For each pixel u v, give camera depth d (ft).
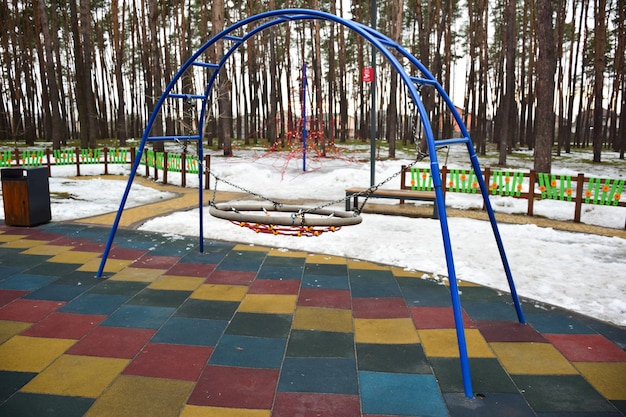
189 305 15.70
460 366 11.75
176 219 29.73
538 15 43.24
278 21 16.76
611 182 29.50
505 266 14.64
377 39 14.16
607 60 128.88
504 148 69.97
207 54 84.74
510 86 69.00
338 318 14.78
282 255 22.21
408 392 10.50
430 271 19.92
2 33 113.60
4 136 127.13
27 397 10.05
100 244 23.58
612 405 10.07
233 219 17.88
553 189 31.94
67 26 128.77
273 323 14.32
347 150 95.50
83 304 15.61
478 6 114.93
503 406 9.99
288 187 47.26
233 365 11.65
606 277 18.98
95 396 10.13
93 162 55.11
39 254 21.58
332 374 11.27
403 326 14.21
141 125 177.27
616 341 13.26
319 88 84.02
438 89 14.47
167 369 11.39
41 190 28.04
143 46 109.29
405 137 116.88
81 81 81.56
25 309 15.10
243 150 94.17
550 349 12.74
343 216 18.80
